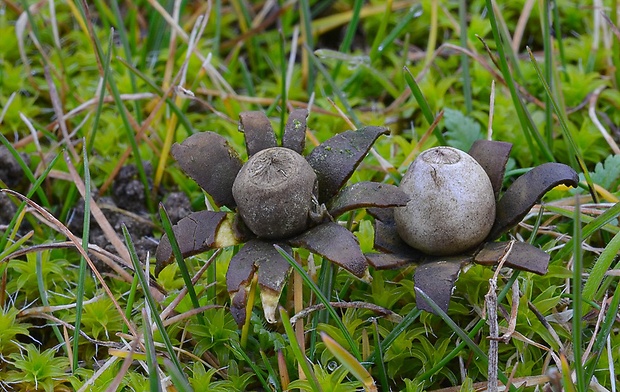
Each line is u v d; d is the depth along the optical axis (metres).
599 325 0.26
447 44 0.31
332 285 0.26
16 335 0.27
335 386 0.25
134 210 0.30
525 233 0.29
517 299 0.26
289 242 0.25
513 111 0.31
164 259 0.25
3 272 0.27
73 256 0.29
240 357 0.26
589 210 0.28
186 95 0.31
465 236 0.25
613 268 0.27
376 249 0.26
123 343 0.27
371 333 0.26
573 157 0.29
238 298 0.24
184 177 0.30
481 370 0.26
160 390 0.24
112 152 0.31
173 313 0.27
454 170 0.25
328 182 0.25
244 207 0.25
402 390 0.25
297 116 0.26
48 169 0.27
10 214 0.29
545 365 0.26
